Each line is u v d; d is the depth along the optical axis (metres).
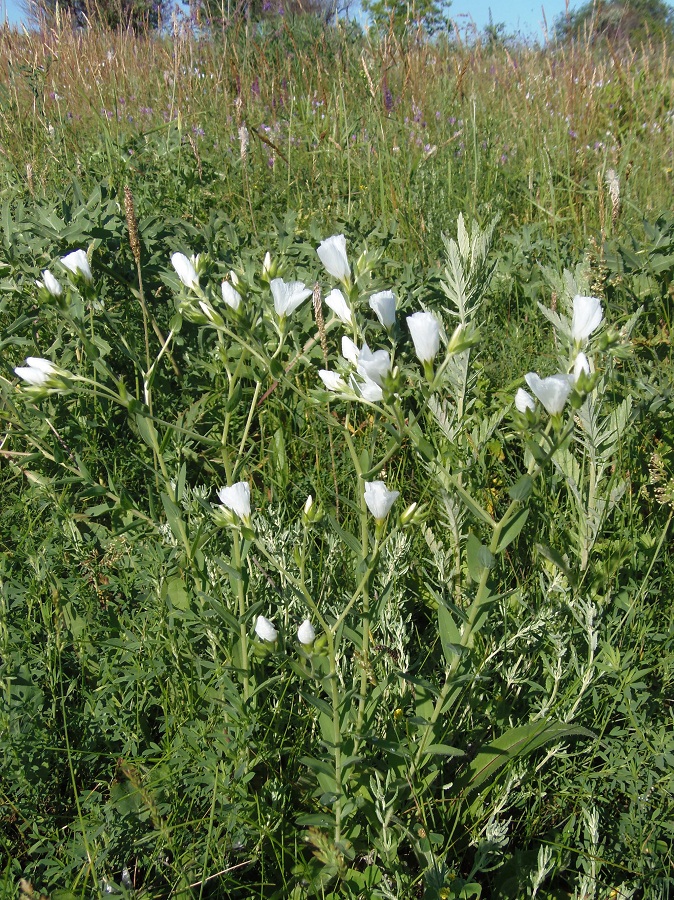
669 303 1.16
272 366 0.64
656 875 0.65
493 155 2.02
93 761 0.72
